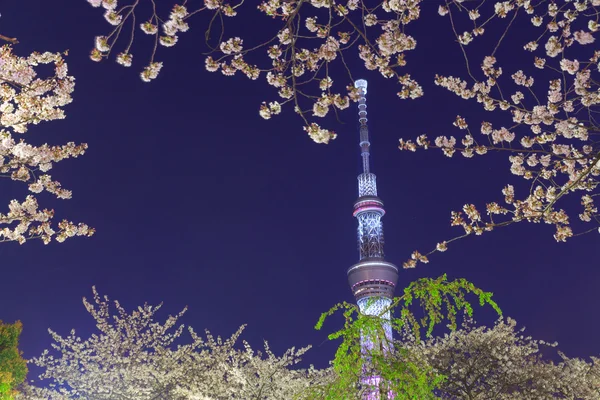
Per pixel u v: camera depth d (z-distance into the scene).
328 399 9.11
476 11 15.74
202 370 34.44
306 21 10.70
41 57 14.50
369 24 13.44
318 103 12.10
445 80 18.11
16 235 18.38
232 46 13.30
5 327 28.00
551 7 15.33
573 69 16.30
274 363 32.66
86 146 17.61
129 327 36.84
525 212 18.12
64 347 35.66
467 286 8.91
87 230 18.89
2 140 15.54
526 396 31.86
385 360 8.76
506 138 18.27
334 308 9.50
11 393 27.59
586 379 32.66
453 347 33.22
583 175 13.60
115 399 33.88
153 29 10.13
